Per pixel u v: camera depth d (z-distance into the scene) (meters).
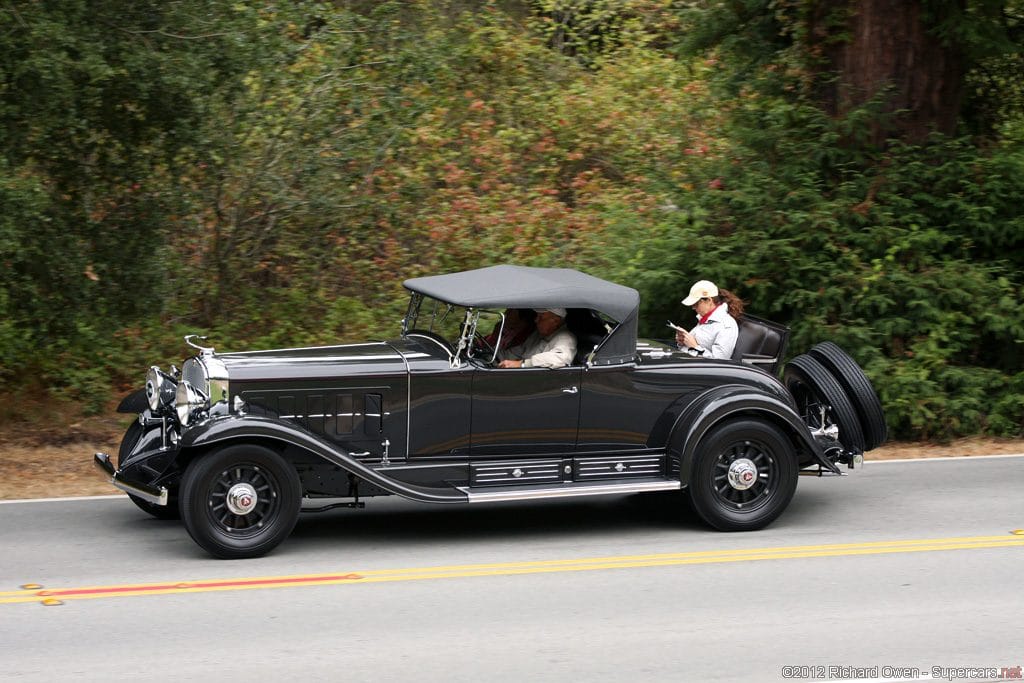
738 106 33.12
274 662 12.03
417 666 11.90
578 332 18.42
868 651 12.35
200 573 15.45
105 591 14.59
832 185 29.02
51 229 25.45
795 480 17.84
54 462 23.48
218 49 25.91
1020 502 19.61
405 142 34.19
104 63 23.31
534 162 39.19
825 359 19.34
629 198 35.53
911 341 27.06
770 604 14.02
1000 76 33.22
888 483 21.23
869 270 26.88
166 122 25.92
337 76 30.78
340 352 17.73
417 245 33.25
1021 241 28.92
